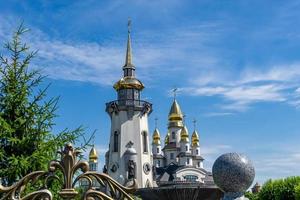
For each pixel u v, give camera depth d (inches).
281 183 975.6
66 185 157.8
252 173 233.8
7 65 310.8
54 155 298.8
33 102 304.3
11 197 154.7
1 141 284.0
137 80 2942.9
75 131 308.3
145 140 2874.0
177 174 3599.9
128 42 3093.0
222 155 241.4
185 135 4040.4
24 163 271.4
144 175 2741.1
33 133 295.1
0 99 298.8
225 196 236.2
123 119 2844.5
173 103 4288.9
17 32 326.3
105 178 158.7
